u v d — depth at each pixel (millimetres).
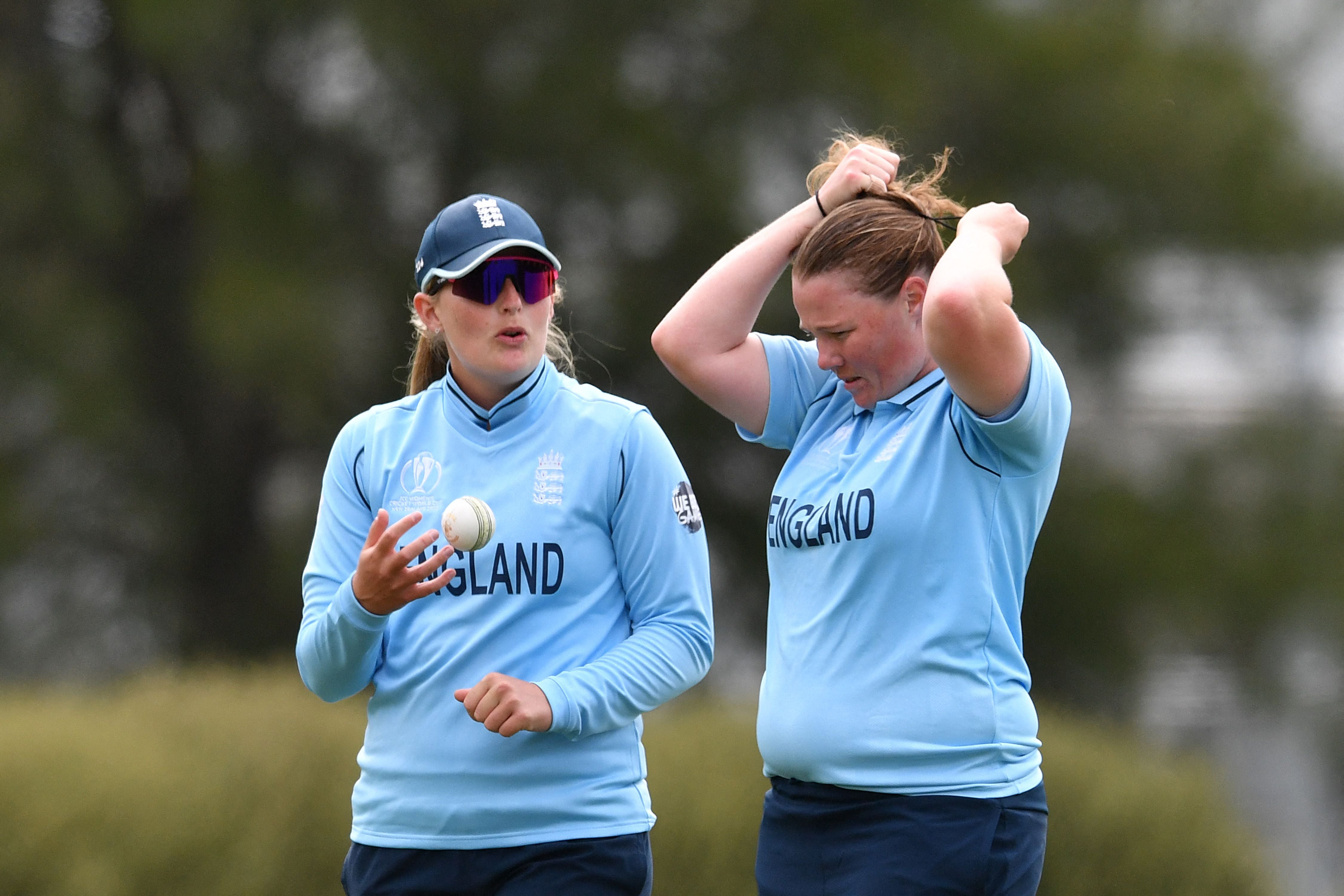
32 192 50562
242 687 26141
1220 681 51531
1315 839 49719
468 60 48562
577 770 11000
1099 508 48344
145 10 47344
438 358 12344
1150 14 51312
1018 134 48500
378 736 11367
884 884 10141
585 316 48094
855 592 10445
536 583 11086
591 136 47906
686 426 49469
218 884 20984
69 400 50656
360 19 47312
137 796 21250
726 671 52344
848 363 10648
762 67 48906
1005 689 10328
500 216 11250
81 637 53719
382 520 10336
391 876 11156
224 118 50719
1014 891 10180
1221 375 53188
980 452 10273
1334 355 52906
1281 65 52500
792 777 10883
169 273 52094
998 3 50719
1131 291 49438
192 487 52969
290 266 47906
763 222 48875
